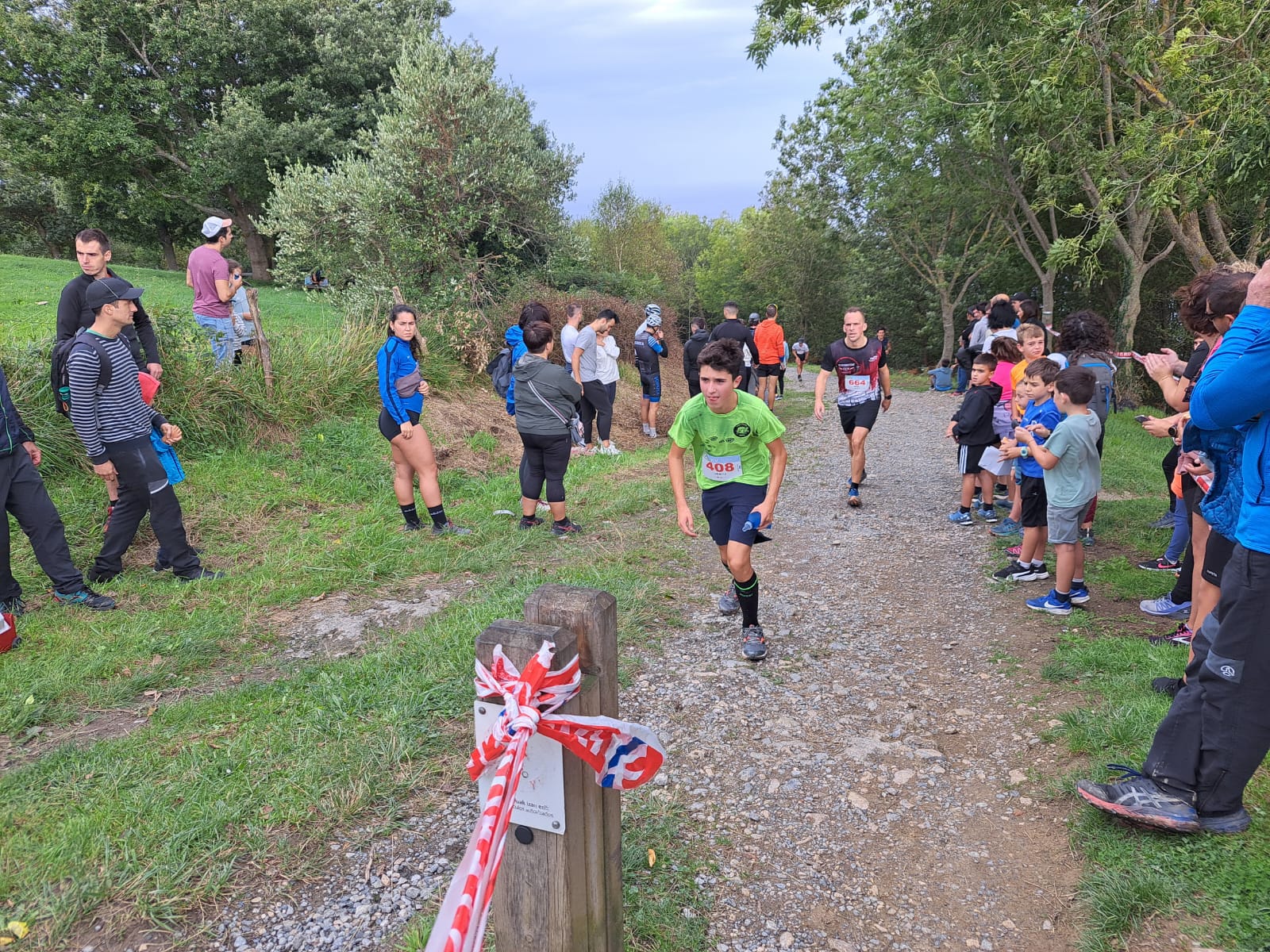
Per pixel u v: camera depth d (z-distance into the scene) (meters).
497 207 12.88
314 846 2.81
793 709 3.96
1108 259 20.11
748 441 4.24
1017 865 2.81
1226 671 2.51
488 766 1.86
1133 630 4.60
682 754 3.54
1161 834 2.72
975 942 2.50
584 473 8.92
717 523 4.50
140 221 26.86
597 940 2.04
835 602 5.42
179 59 23.77
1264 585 2.39
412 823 2.95
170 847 2.72
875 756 3.54
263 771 3.18
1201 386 2.51
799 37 13.77
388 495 7.15
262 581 5.25
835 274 35.53
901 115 17.91
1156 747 2.75
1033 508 5.44
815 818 3.12
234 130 22.09
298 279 13.25
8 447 4.38
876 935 2.54
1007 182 16.19
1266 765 2.98
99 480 6.13
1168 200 8.73
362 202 11.79
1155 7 10.01
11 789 3.03
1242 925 2.27
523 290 14.08
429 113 12.41
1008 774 3.35
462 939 1.30
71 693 3.80
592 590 2.00
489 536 6.45
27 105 23.67
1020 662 4.36
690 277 36.41
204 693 3.89
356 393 8.79
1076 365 5.75
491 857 1.46
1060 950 2.44
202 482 6.54
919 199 21.23
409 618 4.88
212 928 2.45
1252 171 8.25
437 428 9.25
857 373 7.66
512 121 13.44
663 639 4.77
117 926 2.44
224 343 7.69
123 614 4.66
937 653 4.59
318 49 22.89
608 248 31.95
